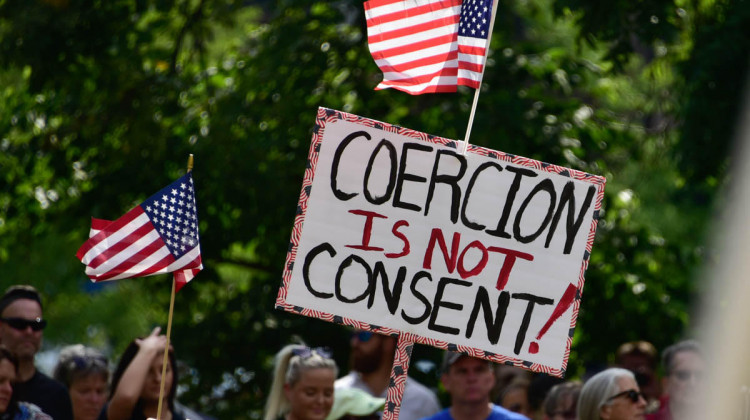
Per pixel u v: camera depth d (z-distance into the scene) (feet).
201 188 67.92
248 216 68.69
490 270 34.47
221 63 76.33
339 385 50.49
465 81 35.76
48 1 68.03
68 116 71.67
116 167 70.95
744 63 59.41
